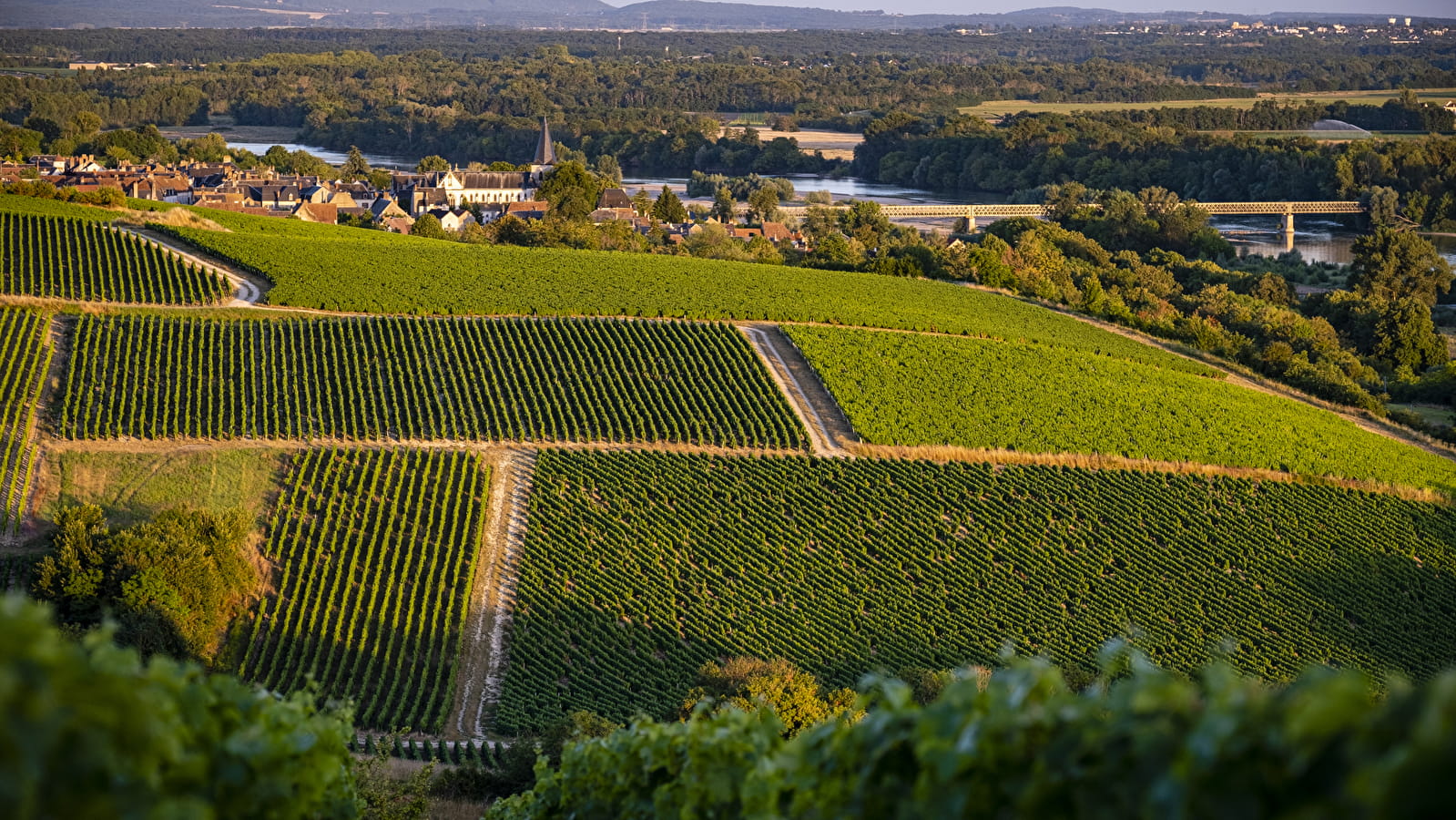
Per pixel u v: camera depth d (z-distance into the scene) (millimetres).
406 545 65125
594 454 75188
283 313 91188
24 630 7539
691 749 15086
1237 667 65250
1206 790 7727
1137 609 68750
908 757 10898
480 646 59375
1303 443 89375
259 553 63312
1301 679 7875
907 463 77750
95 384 76312
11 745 7137
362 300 93250
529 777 41656
